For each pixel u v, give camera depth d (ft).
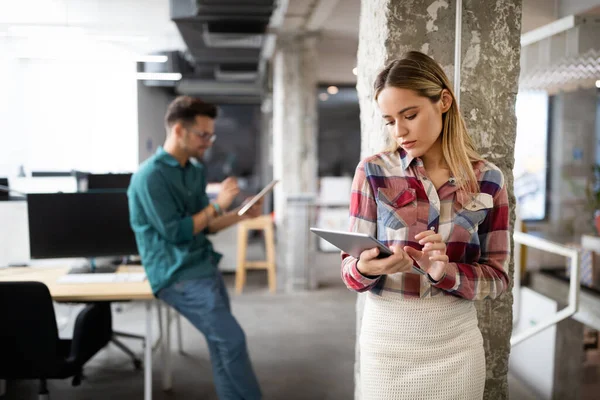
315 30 20.92
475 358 4.03
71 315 13.64
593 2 9.62
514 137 5.65
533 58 11.09
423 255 3.76
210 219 7.89
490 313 5.72
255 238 30.40
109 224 10.17
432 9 5.39
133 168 25.00
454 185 3.93
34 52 16.83
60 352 8.52
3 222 11.21
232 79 30.30
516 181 13.29
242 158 48.26
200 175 8.80
